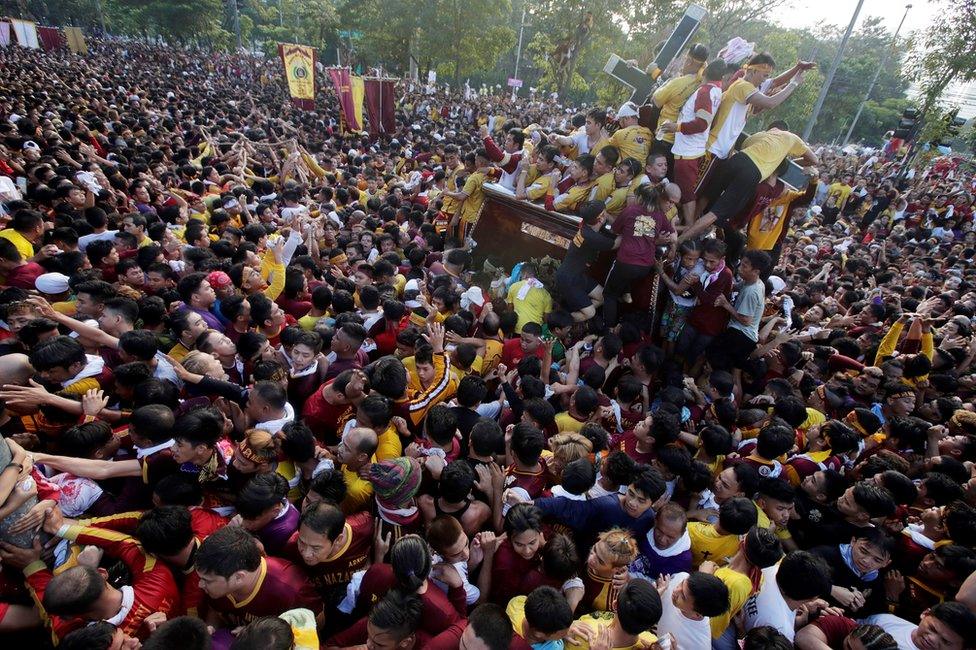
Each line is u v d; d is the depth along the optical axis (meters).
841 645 2.99
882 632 2.69
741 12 34.12
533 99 47.75
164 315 4.76
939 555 3.49
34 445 3.40
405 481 3.02
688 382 5.64
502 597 3.11
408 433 4.18
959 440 4.88
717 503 3.99
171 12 55.56
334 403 4.05
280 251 5.98
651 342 6.28
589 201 5.96
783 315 7.18
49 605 2.16
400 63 45.69
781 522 3.72
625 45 38.34
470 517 3.27
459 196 8.07
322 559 2.75
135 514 2.89
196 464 3.12
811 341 7.25
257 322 4.97
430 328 4.93
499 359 5.57
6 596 2.66
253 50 80.38
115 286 5.12
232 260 6.26
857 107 56.09
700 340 5.88
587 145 6.98
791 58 42.00
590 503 3.47
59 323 4.12
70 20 66.19
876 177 28.05
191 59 48.91
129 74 32.28
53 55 38.06
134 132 14.85
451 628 2.54
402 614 2.31
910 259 13.69
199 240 7.20
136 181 8.64
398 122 24.44
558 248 6.80
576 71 44.25
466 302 6.12
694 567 3.51
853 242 15.68
